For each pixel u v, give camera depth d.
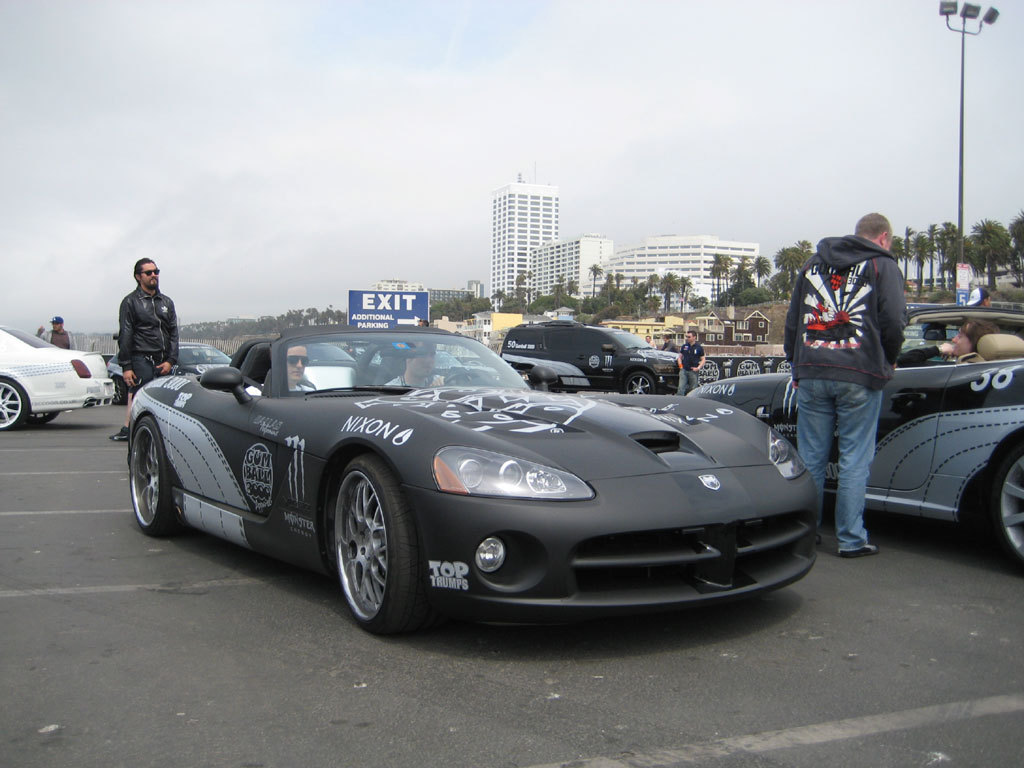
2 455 8.07
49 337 15.58
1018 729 2.27
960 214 20.03
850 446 4.11
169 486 4.48
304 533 3.40
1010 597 3.50
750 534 3.03
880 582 3.72
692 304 182.12
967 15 19.38
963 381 4.03
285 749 2.19
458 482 2.75
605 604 2.68
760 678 2.64
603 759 2.12
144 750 2.19
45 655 2.87
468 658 2.82
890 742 2.20
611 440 3.03
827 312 4.08
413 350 4.21
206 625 3.17
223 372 3.84
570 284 185.38
